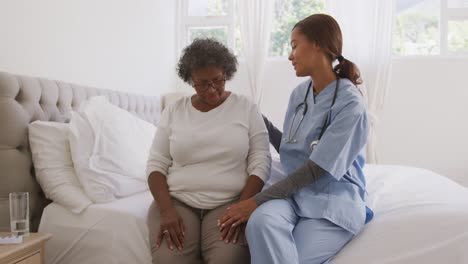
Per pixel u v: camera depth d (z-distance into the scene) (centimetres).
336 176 131
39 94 179
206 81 150
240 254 126
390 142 376
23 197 135
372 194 172
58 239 155
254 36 392
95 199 162
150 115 307
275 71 400
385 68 368
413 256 122
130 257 147
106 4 278
